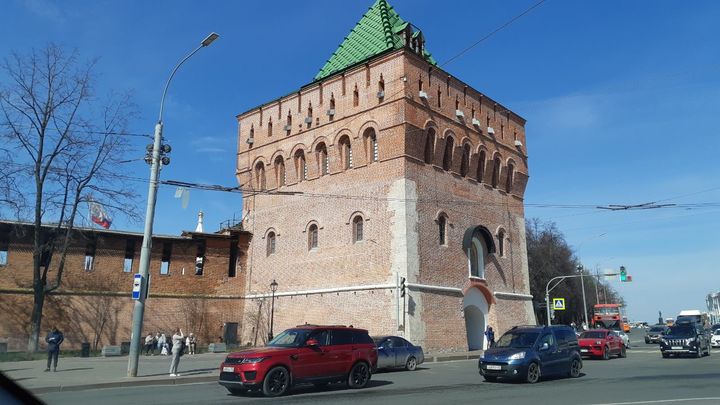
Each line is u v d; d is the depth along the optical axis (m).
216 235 41.81
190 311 39.97
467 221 38.97
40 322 33.19
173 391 16.88
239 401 14.21
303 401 14.12
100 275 36.84
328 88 39.75
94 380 18.72
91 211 36.31
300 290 38.53
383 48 39.34
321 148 39.69
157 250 39.59
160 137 21.39
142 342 37.31
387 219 34.41
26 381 18.39
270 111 43.97
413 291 32.81
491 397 14.63
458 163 39.00
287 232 40.66
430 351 32.94
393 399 14.38
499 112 44.69
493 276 40.47
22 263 34.44
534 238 70.88
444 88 38.72
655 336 53.56
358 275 35.19
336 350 16.89
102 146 34.16
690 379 18.41
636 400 13.40
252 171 44.47
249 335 41.19
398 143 34.66
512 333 20.33
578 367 20.75
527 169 46.94
